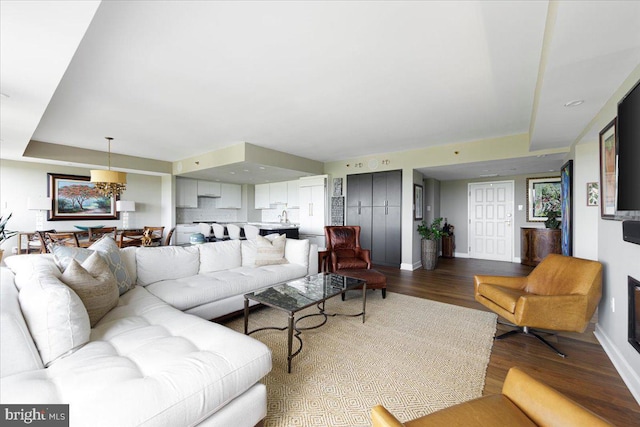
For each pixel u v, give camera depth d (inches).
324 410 63.6
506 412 41.7
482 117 141.1
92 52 84.0
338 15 68.2
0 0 48.7
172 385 44.2
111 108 128.6
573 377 76.7
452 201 290.8
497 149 179.8
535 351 90.7
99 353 53.8
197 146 205.0
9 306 52.2
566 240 160.1
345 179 257.0
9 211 200.4
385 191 233.3
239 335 62.0
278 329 105.4
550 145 153.1
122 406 38.9
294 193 302.7
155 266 108.0
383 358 85.9
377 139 185.6
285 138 183.8
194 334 63.8
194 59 88.4
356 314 122.6
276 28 73.2
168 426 40.7
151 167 248.2
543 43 76.7
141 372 49.0
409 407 64.7
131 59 88.0
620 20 54.0
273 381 74.1
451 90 110.7
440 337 100.5
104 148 209.0
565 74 76.0
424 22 70.7
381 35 76.2
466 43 79.5
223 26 72.3
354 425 59.4
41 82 81.0
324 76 99.7
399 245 225.9
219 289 105.1
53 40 61.7
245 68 94.1
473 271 213.9
